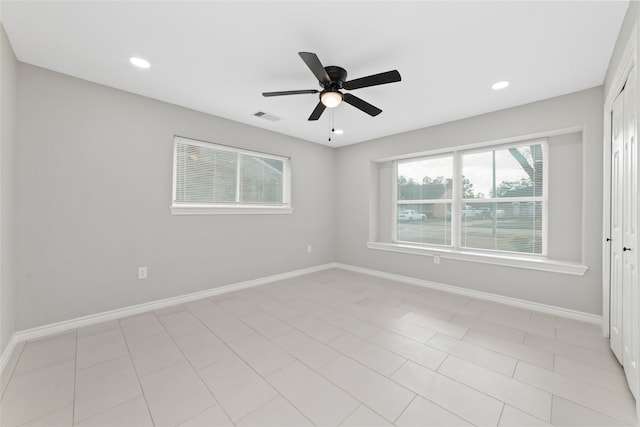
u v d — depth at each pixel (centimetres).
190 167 325
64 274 240
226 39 191
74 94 244
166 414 144
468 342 221
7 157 194
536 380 172
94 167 255
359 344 218
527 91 265
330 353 204
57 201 236
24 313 221
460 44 193
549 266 279
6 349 195
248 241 377
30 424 136
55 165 235
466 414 144
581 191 279
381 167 465
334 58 211
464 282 344
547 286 283
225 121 349
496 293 318
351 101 227
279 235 415
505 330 242
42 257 229
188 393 160
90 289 253
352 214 479
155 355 200
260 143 387
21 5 158
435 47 197
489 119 321
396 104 298
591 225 256
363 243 462
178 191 316
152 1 155
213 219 340
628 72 170
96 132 256
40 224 228
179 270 311
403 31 180
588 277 259
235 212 362
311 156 462
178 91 273
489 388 165
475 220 359
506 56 207
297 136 430
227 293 349
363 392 161
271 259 405
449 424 138
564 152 289
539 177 309
